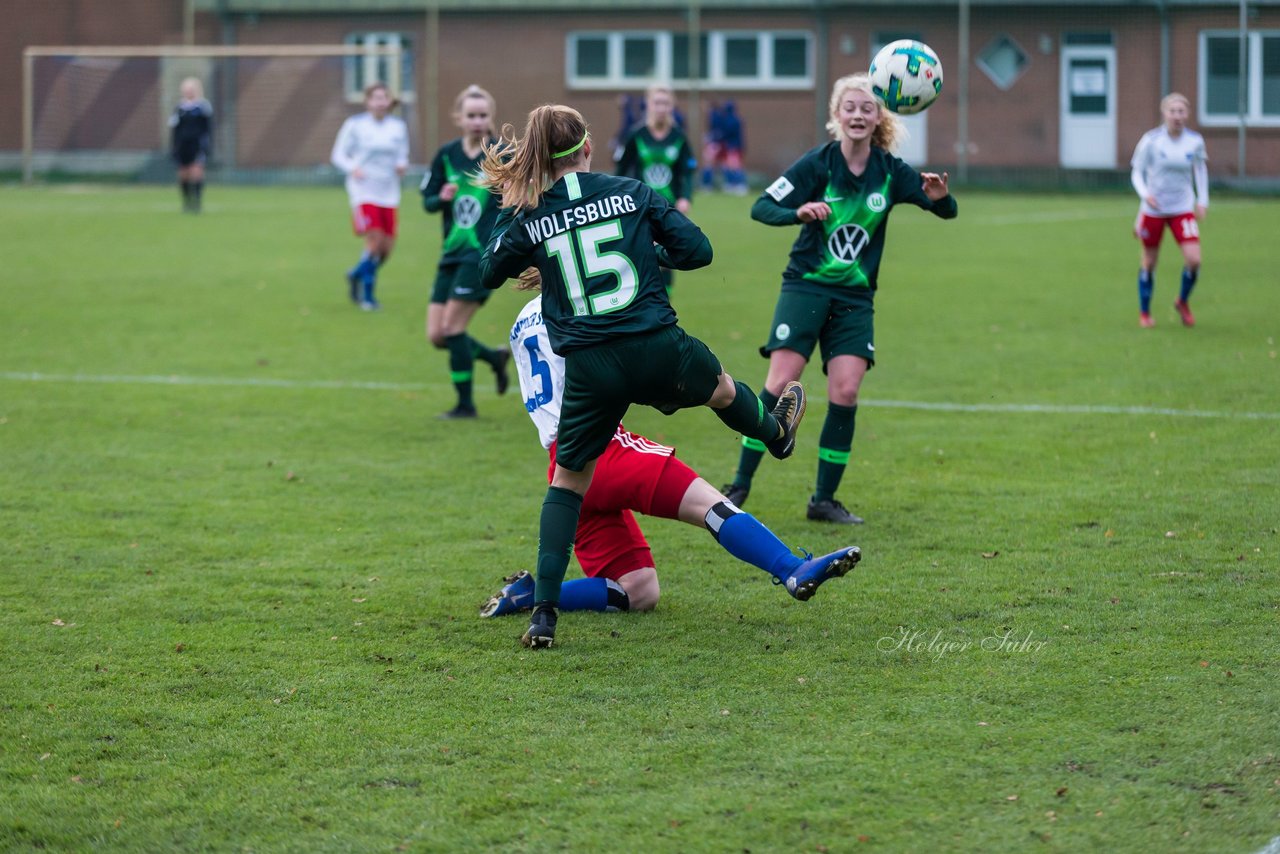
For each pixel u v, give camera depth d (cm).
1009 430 2736
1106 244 6406
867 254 2102
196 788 1198
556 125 1498
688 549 1953
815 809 1134
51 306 4578
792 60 10600
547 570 1542
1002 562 1847
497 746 1273
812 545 1956
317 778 1212
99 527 2081
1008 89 10150
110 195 9625
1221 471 2331
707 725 1312
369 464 2530
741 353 3728
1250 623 1570
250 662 1503
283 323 4316
